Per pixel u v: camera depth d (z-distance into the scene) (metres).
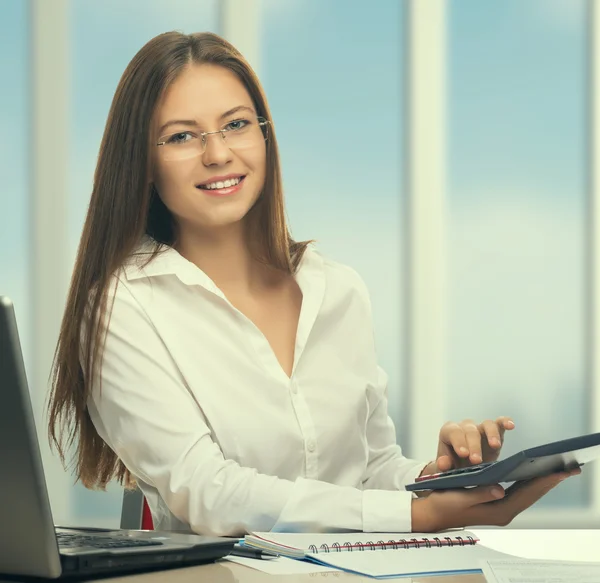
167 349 2.53
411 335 6.70
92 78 6.46
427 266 6.70
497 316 6.79
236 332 2.61
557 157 6.82
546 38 6.81
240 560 1.76
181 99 2.62
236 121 2.67
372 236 6.66
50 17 6.39
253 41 6.58
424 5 6.71
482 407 6.76
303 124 6.62
